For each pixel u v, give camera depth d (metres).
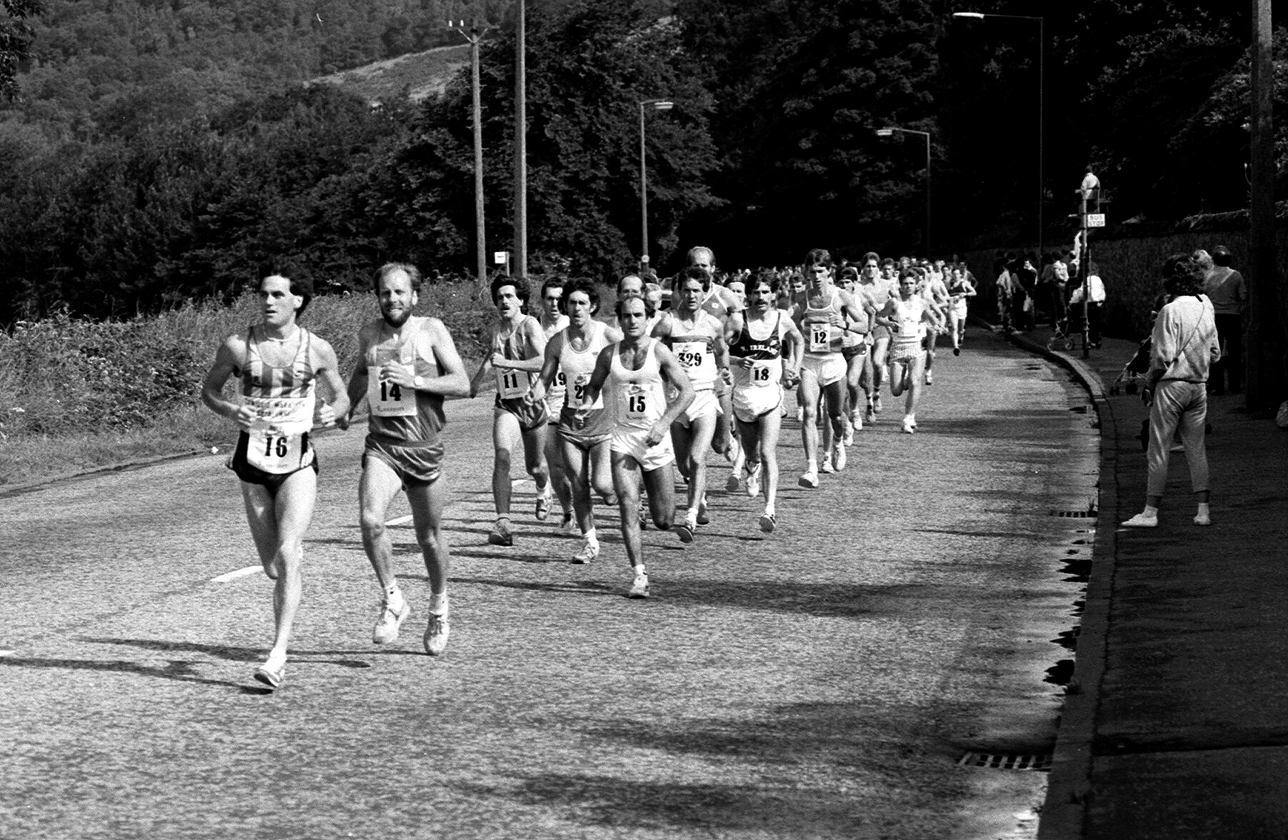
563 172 105.81
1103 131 92.38
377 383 13.82
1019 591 17.44
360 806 10.02
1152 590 16.58
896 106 146.00
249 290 50.75
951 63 119.38
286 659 13.98
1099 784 10.03
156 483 29.28
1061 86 106.12
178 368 42.59
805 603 16.80
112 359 41.88
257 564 19.31
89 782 10.52
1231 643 13.94
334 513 23.62
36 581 18.44
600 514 23.14
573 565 19.11
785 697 12.85
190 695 12.84
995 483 26.44
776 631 15.40
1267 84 33.16
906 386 36.25
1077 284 64.81
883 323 34.62
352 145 151.00
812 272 27.19
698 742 11.55
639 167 109.38
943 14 135.38
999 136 115.25
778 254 161.50
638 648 14.64
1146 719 11.59
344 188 127.56
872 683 13.35
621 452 17.11
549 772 10.78
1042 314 88.00
